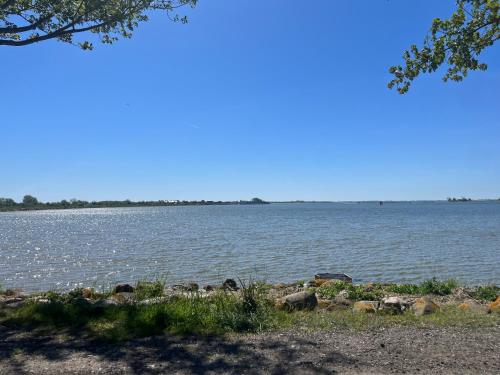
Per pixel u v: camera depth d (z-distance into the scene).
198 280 20.08
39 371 5.26
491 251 29.02
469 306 9.09
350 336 6.62
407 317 7.81
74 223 86.81
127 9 9.88
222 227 59.69
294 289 12.96
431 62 7.00
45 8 9.65
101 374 5.18
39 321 7.48
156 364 5.48
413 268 22.56
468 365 5.32
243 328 7.06
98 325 7.21
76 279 21.30
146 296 11.13
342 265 23.88
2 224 86.44
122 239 43.62
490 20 6.57
